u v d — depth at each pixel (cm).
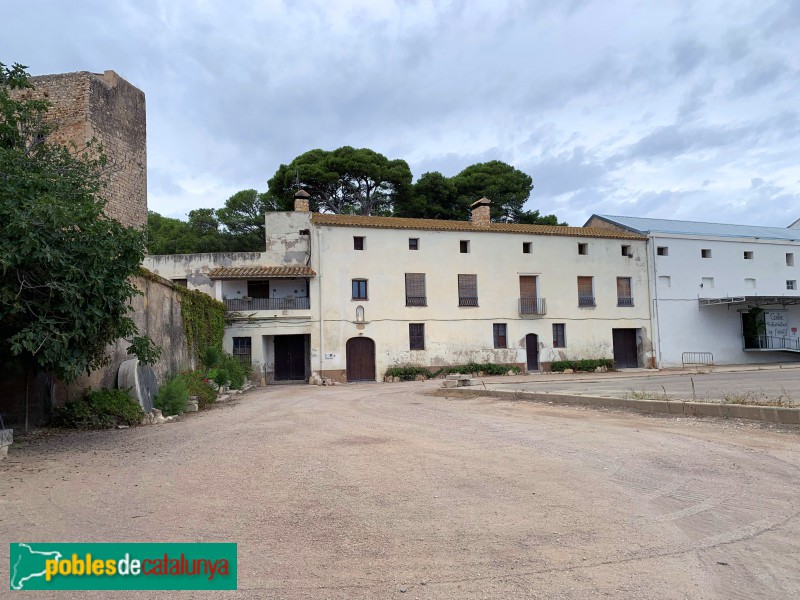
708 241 4138
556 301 3769
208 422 1472
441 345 3522
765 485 687
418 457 897
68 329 1063
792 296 4009
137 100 3034
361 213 4844
